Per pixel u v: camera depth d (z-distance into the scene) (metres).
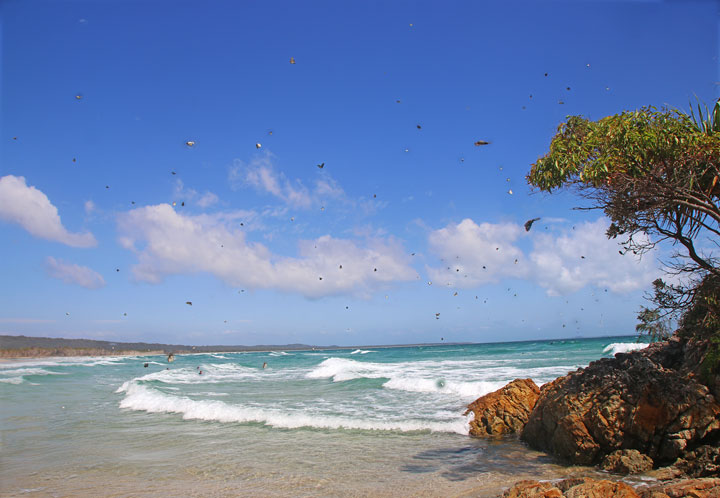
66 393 22.77
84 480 8.42
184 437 12.05
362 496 7.28
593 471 7.75
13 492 7.81
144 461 9.74
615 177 7.45
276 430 12.66
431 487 7.54
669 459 7.48
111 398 20.52
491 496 6.86
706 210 7.28
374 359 57.97
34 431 13.09
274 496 7.39
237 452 10.35
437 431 11.80
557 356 41.59
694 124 7.63
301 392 20.75
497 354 52.62
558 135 8.49
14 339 112.00
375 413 14.58
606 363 9.20
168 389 22.80
